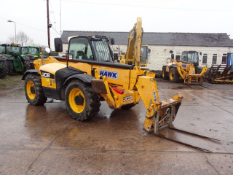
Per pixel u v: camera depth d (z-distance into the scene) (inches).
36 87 221.1
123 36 1029.8
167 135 156.6
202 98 316.5
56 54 979.3
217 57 978.1
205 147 137.9
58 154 122.4
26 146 131.8
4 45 539.2
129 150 130.0
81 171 106.0
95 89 165.0
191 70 497.7
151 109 152.3
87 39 207.2
